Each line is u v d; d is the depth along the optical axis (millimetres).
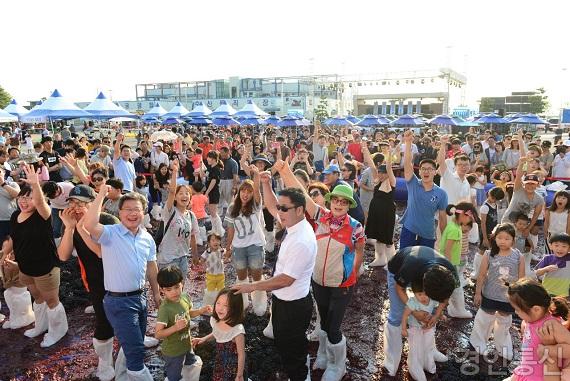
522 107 64750
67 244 4156
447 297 3605
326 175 7180
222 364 3729
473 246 8836
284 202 3512
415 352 4234
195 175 12742
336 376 4195
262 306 5742
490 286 4633
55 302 5055
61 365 4625
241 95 73750
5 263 5305
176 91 78250
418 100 61625
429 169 5492
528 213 6520
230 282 6895
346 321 5598
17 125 35250
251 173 7914
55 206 7703
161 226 5328
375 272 7289
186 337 4035
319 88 70875
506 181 9148
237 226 5613
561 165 12141
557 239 4957
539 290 3139
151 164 11336
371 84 60219
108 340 4363
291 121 26938
